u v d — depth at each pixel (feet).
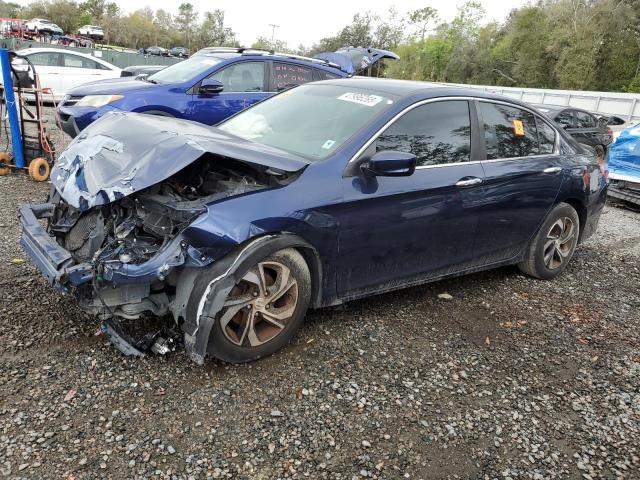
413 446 9.01
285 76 28.19
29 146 24.72
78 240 11.00
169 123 12.25
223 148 10.20
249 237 9.81
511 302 15.08
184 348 10.79
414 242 12.73
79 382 9.57
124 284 9.35
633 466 9.14
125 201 10.56
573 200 16.88
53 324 11.23
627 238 23.40
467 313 14.08
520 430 9.74
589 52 122.93
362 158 11.66
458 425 9.66
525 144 15.47
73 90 26.50
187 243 9.42
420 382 10.79
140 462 8.01
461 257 14.15
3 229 16.80
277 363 10.83
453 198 13.14
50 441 8.20
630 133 29.53
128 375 9.89
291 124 13.15
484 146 14.21
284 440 8.78
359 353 11.53
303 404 9.69
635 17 120.67
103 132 11.68
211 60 26.81
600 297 16.19
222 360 10.41
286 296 10.89
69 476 7.63
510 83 150.61
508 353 12.30
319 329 12.32
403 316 13.50
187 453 8.29
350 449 8.77
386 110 12.45
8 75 23.54
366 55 41.37
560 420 10.14
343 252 11.46
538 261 16.42
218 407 9.35
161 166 9.82
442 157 13.19
